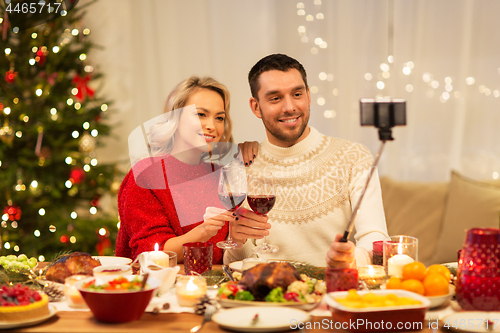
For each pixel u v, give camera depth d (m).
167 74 4.09
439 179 3.49
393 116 1.02
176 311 1.10
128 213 1.76
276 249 1.48
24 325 1.00
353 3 3.61
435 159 3.50
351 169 1.94
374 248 1.37
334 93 3.69
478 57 3.40
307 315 0.96
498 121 3.37
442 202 2.59
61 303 1.18
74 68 3.90
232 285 1.12
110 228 3.72
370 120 1.03
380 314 0.94
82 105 3.77
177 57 4.06
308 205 1.93
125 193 1.82
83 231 3.62
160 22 4.07
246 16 3.88
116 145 4.26
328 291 1.08
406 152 3.53
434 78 3.48
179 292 1.13
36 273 1.36
